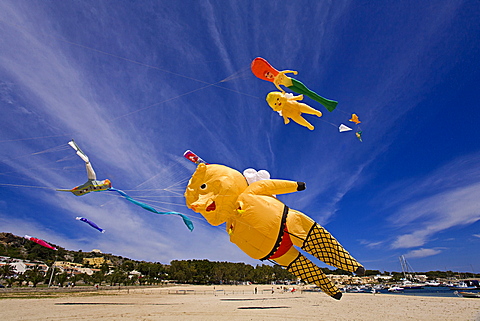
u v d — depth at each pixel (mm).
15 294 33062
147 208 9008
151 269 104562
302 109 8031
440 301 26656
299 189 9008
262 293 47656
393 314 16281
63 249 118250
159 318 13961
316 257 8406
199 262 104812
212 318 14031
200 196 8750
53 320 13195
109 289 54812
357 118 8734
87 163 8664
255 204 8227
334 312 17266
